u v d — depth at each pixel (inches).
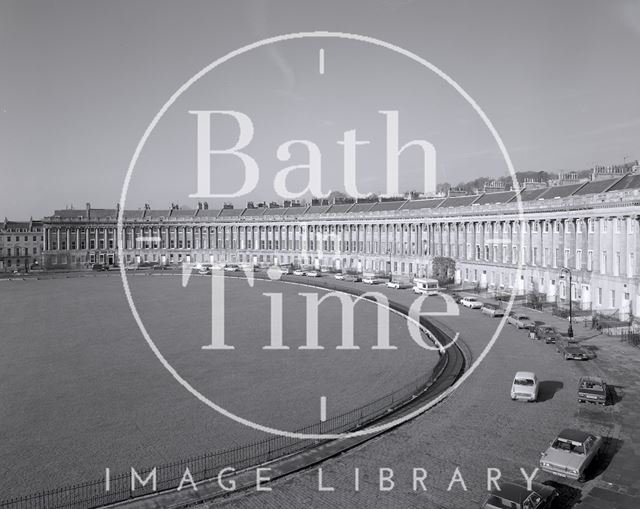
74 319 3353.8
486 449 1343.5
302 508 1090.7
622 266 2883.9
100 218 7588.6
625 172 3447.3
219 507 1097.4
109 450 1419.8
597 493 1117.7
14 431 1571.1
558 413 1567.4
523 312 3157.0
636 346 2304.4
